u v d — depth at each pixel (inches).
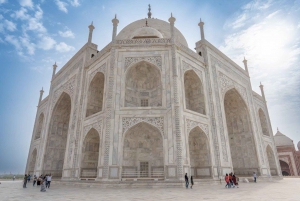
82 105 1096.8
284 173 2287.2
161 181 748.0
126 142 887.1
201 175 957.2
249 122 1384.1
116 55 967.0
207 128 999.6
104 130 857.5
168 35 1357.0
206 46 1213.7
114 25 1030.4
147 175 863.1
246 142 1365.7
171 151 800.3
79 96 1132.5
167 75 925.2
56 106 1430.9
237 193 572.4
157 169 864.9
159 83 970.7
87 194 565.9
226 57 1369.3
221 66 1295.5
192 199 458.0
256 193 570.6
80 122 1054.4
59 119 1460.4
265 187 768.3
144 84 1021.2
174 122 833.5
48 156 1348.4
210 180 876.0
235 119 1454.2
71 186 870.4
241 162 1352.1
